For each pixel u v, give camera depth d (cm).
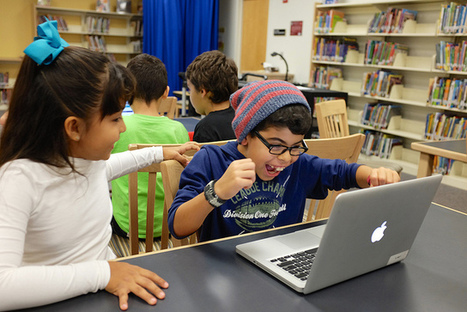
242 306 72
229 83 194
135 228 146
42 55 75
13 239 72
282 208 124
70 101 76
